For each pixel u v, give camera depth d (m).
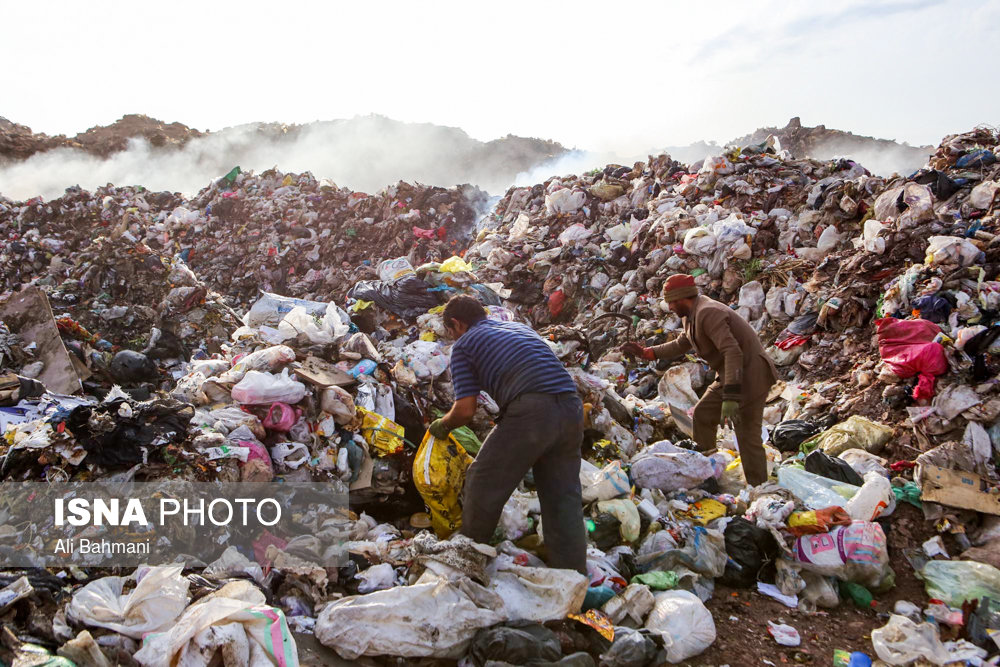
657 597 3.42
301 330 5.07
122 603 2.89
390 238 13.72
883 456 4.98
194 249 14.15
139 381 6.16
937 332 5.37
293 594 3.26
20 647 2.54
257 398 4.04
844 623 3.56
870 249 6.85
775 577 3.85
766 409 6.24
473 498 3.32
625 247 9.23
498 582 3.19
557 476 3.39
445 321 3.67
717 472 4.71
